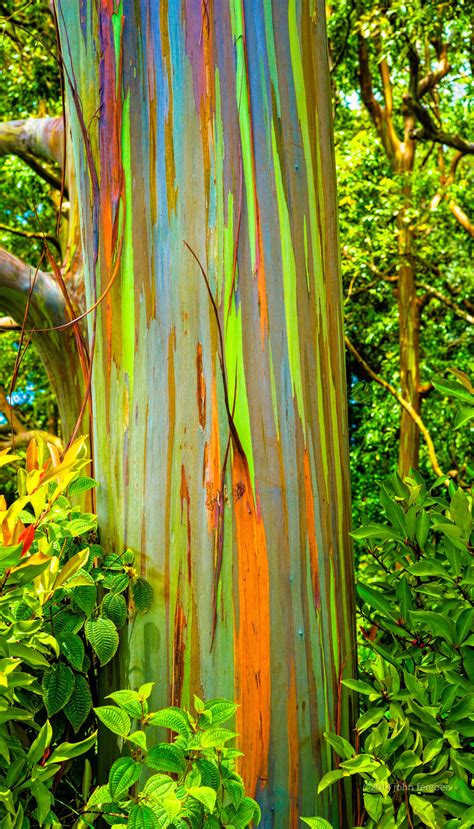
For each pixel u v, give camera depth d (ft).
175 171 6.97
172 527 6.84
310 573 6.95
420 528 7.36
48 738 5.86
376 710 6.66
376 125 38.91
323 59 7.66
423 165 39.96
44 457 7.77
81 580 6.20
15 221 36.35
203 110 6.92
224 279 6.88
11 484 31.14
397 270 40.70
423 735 6.66
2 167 32.19
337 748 6.63
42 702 6.67
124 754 6.86
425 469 45.16
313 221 7.29
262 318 6.91
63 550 6.77
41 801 5.79
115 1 7.25
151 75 7.07
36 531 6.54
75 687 6.61
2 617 6.15
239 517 6.73
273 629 6.72
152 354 7.01
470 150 28.66
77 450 6.48
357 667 7.56
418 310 42.96
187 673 6.72
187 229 6.92
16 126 17.87
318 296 7.29
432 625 6.67
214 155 6.91
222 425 6.79
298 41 7.32
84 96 7.48
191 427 6.83
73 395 16.71
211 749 5.79
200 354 6.86
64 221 20.29
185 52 6.97
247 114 6.97
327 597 7.07
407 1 25.21
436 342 46.88
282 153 7.10
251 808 5.96
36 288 15.23
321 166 7.46
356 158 32.35
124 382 7.17
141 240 7.10
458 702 6.55
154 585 6.87
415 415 36.68
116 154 7.27
